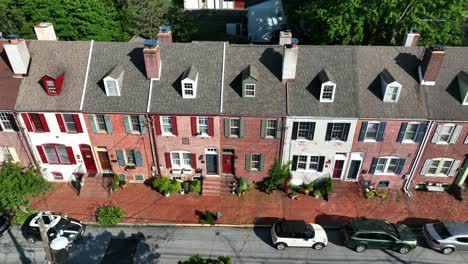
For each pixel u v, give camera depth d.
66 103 29.08
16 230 28.59
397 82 27.73
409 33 31.59
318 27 40.84
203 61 30.30
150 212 30.27
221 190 31.94
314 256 26.83
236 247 27.52
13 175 27.94
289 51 27.94
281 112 28.52
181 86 29.20
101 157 32.09
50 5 43.38
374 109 28.62
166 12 48.91
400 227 27.56
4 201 27.16
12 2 43.28
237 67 30.27
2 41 30.70
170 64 30.27
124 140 30.58
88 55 30.69
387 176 31.89
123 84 29.64
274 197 31.73
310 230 27.23
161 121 29.39
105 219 29.00
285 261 26.44
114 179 31.95
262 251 27.22
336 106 28.72
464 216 30.12
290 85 29.47
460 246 26.45
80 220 29.44
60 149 31.47
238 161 31.39
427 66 28.56
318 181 32.28
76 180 32.34
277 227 27.30
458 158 30.31
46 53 30.66
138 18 46.56
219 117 28.83
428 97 29.06
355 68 30.05
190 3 77.25
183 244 27.73
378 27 38.75
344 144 29.92
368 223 27.20
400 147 29.95
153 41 28.38
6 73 30.05
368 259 26.62
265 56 30.55
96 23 44.38
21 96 29.34
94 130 29.98
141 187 32.69
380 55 30.55
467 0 35.25
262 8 55.75
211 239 28.17
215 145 30.50
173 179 32.53
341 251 27.23
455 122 28.34
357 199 31.47
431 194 32.19
